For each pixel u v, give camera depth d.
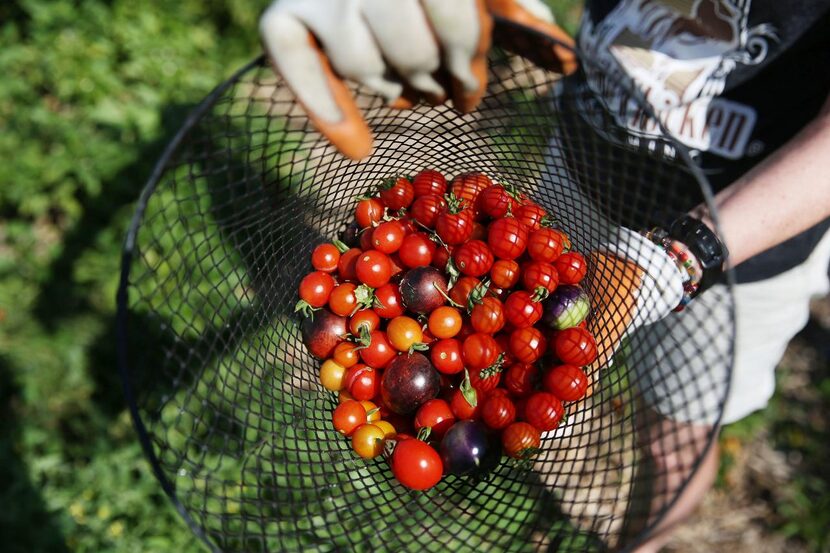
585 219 0.49
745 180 0.41
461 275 0.43
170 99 0.91
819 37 0.41
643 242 0.37
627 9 0.46
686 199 0.37
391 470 0.38
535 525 0.36
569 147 0.39
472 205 0.44
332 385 0.43
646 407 0.36
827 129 0.39
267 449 0.50
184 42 0.98
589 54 0.48
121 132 0.86
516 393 0.41
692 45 0.44
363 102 0.51
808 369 0.79
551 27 0.32
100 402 0.70
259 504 0.35
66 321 0.74
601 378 0.39
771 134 0.45
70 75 0.91
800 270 0.50
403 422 0.43
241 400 0.61
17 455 0.66
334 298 0.43
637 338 0.40
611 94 0.45
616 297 0.39
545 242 0.41
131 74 0.93
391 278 0.45
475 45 0.30
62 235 0.83
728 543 0.69
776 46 0.42
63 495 0.63
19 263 0.80
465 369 0.40
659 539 0.54
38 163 0.83
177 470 0.33
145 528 0.62
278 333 0.41
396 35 0.29
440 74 0.33
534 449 0.37
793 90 0.43
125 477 0.64
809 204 0.39
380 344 0.42
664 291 0.36
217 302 0.68
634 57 0.45
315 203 0.44
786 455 0.74
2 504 0.62
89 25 0.96
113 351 0.72
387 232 0.43
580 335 0.39
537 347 0.40
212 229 0.73
